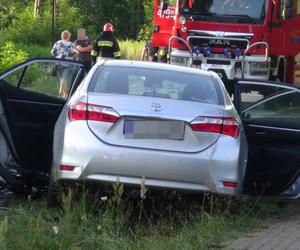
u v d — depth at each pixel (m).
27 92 8.09
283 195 7.87
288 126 7.75
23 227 6.02
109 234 6.25
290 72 18.30
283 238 6.57
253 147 7.78
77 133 6.65
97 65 7.54
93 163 6.56
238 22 16.84
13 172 8.02
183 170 6.58
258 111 7.84
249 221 7.11
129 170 6.55
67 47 19.88
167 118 6.64
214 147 6.70
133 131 6.62
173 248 5.98
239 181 6.82
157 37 18.05
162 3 17.80
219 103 7.09
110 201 6.66
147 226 6.84
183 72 7.59
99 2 53.59
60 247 5.72
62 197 6.80
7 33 39.03
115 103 6.70
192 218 6.87
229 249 6.04
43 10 42.84
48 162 7.98
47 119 8.00
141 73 7.39
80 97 6.84
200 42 17.00
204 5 16.98
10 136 7.92
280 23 17.06
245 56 16.80
